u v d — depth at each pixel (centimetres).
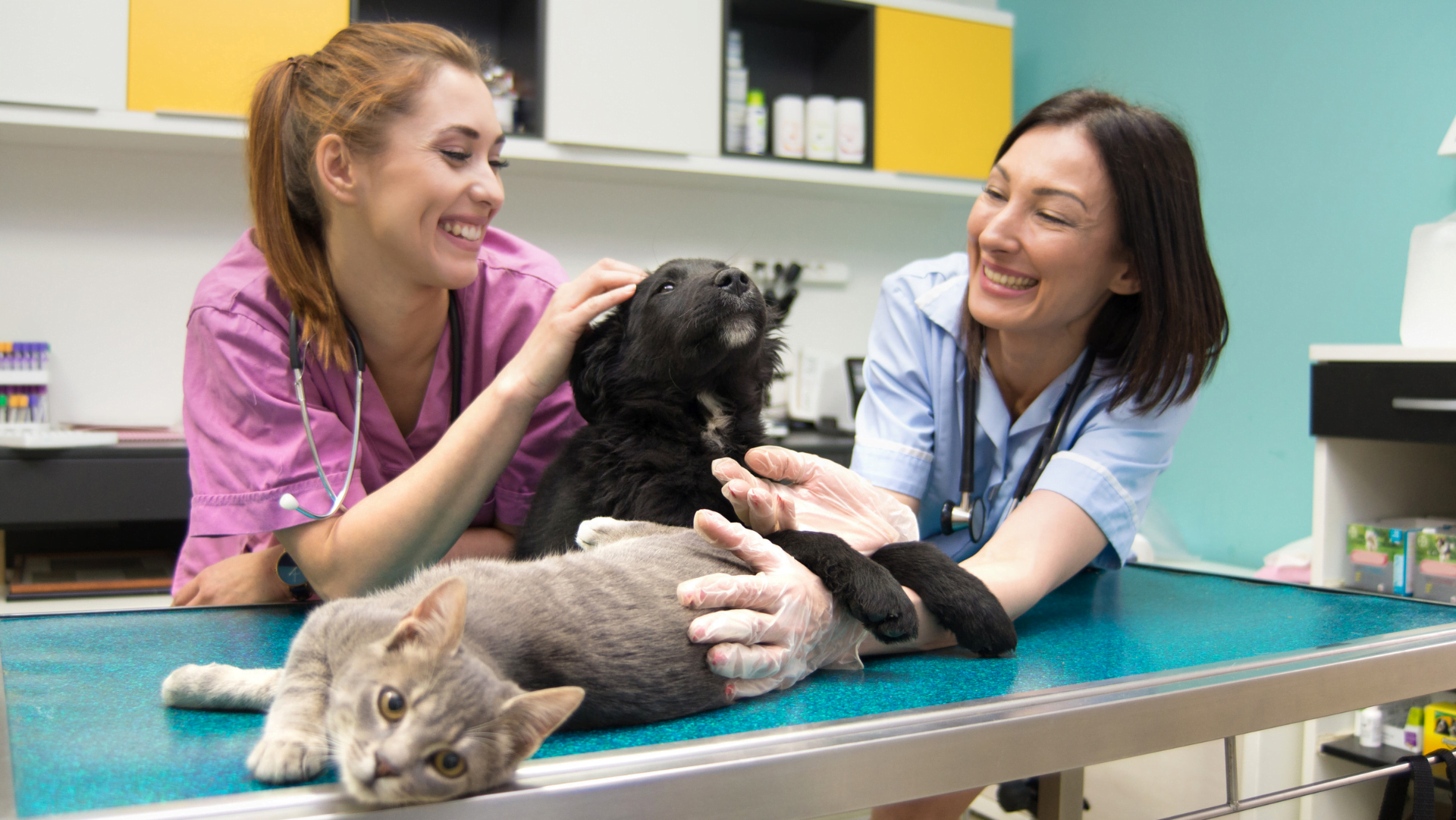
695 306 107
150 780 58
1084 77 319
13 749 64
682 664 71
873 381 150
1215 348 129
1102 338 136
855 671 88
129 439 219
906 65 310
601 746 66
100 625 107
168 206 258
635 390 111
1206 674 83
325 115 108
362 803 53
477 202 114
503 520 145
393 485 108
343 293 122
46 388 240
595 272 115
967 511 139
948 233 361
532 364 109
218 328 114
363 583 109
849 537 100
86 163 250
